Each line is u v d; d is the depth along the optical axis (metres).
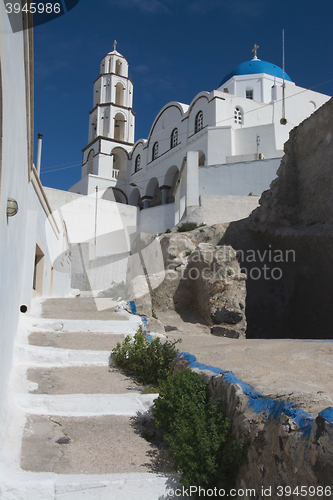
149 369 6.01
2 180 3.14
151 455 4.16
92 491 3.56
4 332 4.27
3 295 4.02
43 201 11.06
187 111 36.31
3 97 2.91
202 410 4.13
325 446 2.60
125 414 4.88
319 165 14.01
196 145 33.41
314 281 13.22
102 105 47.22
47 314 8.58
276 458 3.03
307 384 3.85
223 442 3.73
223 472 3.60
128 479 3.66
